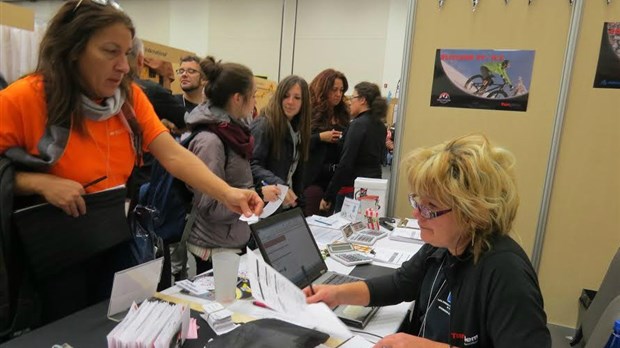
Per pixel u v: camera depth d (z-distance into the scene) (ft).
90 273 4.00
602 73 7.38
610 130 7.49
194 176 4.51
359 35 20.53
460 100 8.13
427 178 3.11
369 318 3.98
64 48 3.43
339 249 5.95
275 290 3.21
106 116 3.82
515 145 7.97
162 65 12.64
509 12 7.66
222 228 5.62
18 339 3.08
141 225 4.48
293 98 7.80
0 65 7.46
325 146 10.08
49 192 3.30
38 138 3.52
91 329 3.27
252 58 22.70
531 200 8.01
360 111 9.53
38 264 3.29
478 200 3.00
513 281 2.90
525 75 7.73
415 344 3.11
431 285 3.82
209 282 4.37
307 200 9.75
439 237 3.23
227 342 3.06
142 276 3.71
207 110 5.74
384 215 8.32
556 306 8.13
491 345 3.05
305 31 21.43
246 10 22.50
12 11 7.60
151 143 4.52
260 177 7.34
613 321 3.77
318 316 3.50
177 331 3.08
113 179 4.04
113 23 3.49
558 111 7.63
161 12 24.29
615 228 7.68
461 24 7.92
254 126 7.97
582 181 7.74
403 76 8.35
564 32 7.45
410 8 8.12
